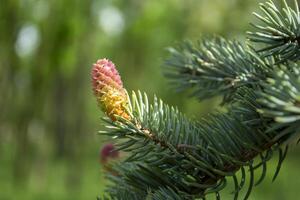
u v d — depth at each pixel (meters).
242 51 1.04
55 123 9.05
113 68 0.80
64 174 8.96
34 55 5.64
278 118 0.59
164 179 0.84
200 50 1.16
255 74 0.93
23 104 5.99
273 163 9.07
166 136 0.80
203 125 0.82
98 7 6.46
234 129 0.80
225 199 4.75
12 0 5.22
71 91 8.63
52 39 5.56
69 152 8.95
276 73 0.64
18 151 6.60
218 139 0.80
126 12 8.04
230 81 1.04
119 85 0.80
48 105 8.31
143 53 8.32
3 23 5.27
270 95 0.64
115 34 8.75
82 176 8.68
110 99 0.79
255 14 0.86
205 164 0.77
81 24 5.98
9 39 5.31
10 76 5.72
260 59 0.94
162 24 7.81
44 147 7.86
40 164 7.77
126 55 8.39
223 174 0.76
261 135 0.78
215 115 0.84
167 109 0.83
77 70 7.68
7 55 5.44
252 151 0.79
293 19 0.85
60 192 8.05
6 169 8.46
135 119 0.80
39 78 5.76
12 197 7.02
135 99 0.80
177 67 1.20
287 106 0.60
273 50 0.85
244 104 0.82
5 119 6.15
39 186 7.68
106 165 1.01
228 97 1.08
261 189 8.41
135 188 0.85
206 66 1.08
